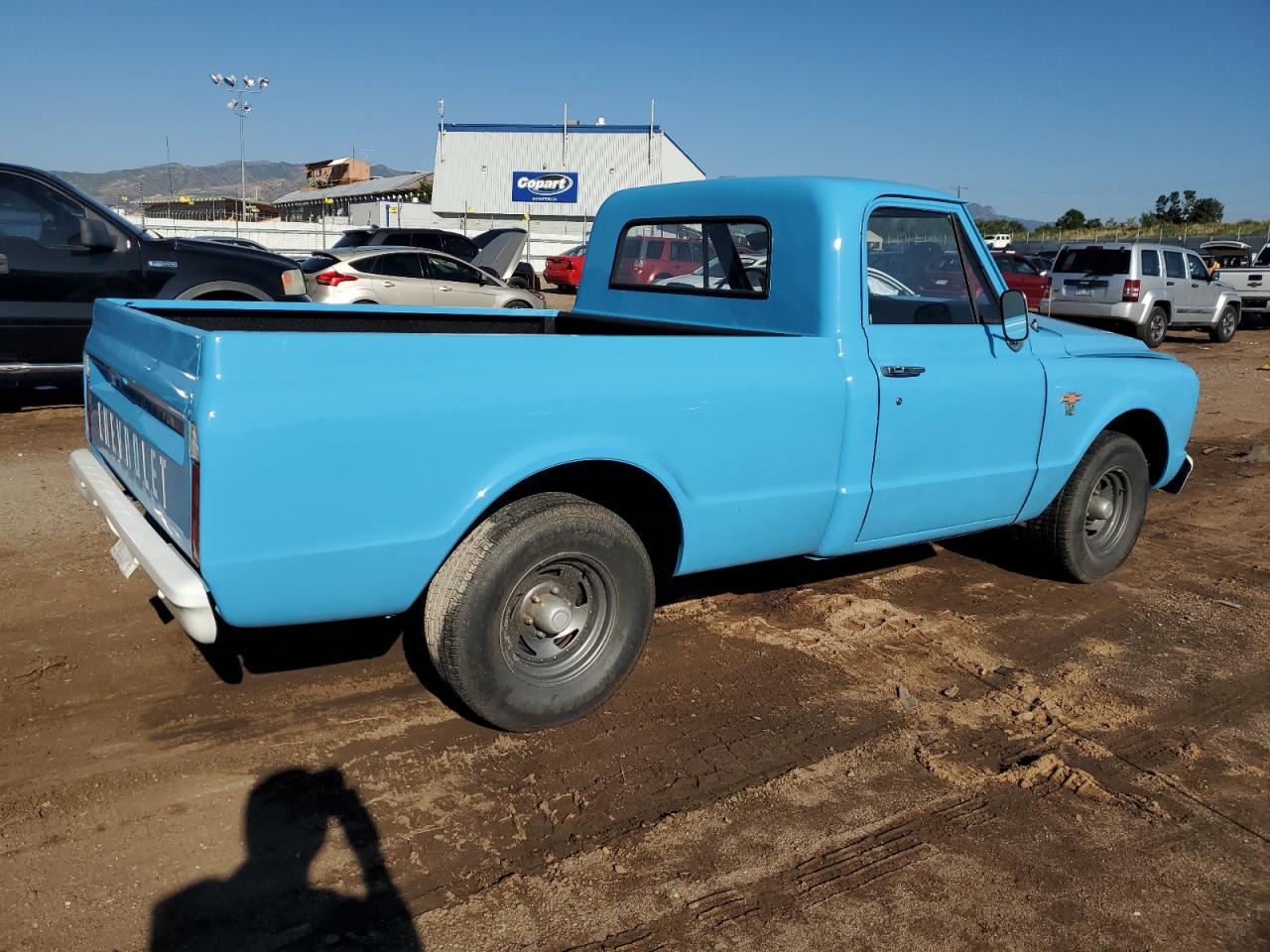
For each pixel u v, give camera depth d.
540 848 2.90
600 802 3.14
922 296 4.29
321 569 2.95
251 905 2.59
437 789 3.16
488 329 5.18
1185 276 18.52
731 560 3.89
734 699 3.89
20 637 4.06
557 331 5.40
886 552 5.82
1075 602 5.16
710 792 3.23
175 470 2.96
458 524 3.14
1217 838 3.12
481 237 23.11
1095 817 3.20
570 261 25.00
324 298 13.23
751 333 4.30
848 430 3.98
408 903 2.63
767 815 3.12
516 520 3.24
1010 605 5.07
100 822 2.90
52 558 4.95
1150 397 5.27
